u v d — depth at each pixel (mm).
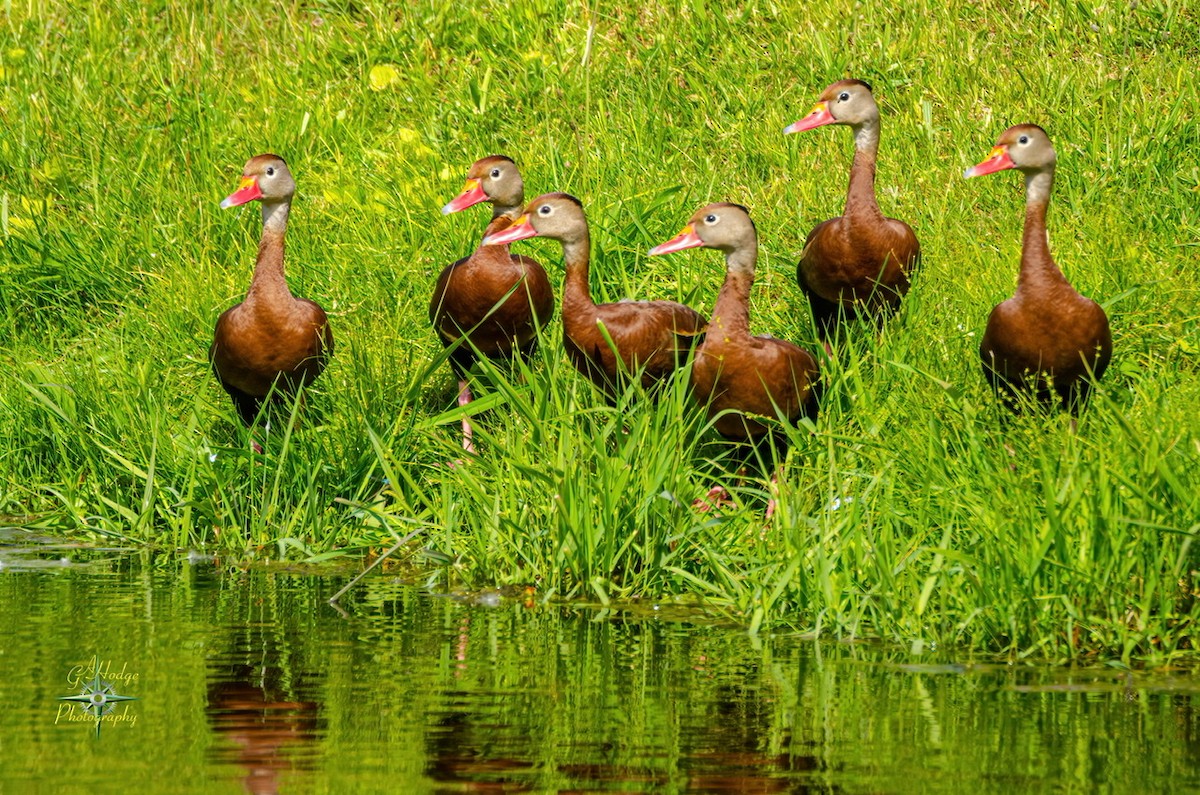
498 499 10352
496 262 12648
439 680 7883
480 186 13523
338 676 7918
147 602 9586
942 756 6691
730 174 16406
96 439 12211
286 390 12359
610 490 9875
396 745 6848
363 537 11297
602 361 11531
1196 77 16844
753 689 7730
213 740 6902
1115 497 8648
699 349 11195
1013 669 8117
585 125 17375
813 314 13469
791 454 10781
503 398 11641
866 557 9234
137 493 12188
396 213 15672
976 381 11609
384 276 14664
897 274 12742
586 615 9359
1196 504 8531
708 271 14211
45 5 21188
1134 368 11805
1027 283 10859
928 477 9648
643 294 14250
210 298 14383
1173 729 7086
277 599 9711
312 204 16406
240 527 11484
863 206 12672
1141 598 8461
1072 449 9250
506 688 7734
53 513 12133
